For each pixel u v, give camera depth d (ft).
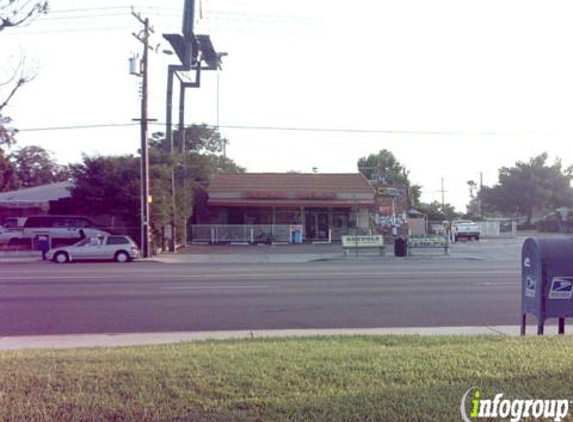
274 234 134.00
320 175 150.10
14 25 21.08
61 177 234.17
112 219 121.39
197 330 35.45
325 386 19.63
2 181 174.09
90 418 16.85
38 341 32.17
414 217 185.37
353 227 145.59
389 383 19.98
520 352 24.48
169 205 116.57
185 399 18.34
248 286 55.83
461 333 32.60
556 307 29.81
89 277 65.62
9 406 17.79
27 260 97.45
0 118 33.04
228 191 140.97
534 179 270.67
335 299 47.01
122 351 26.20
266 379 20.44
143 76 102.01
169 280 61.87
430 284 56.70
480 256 103.50
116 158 124.77
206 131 215.51
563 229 210.79
